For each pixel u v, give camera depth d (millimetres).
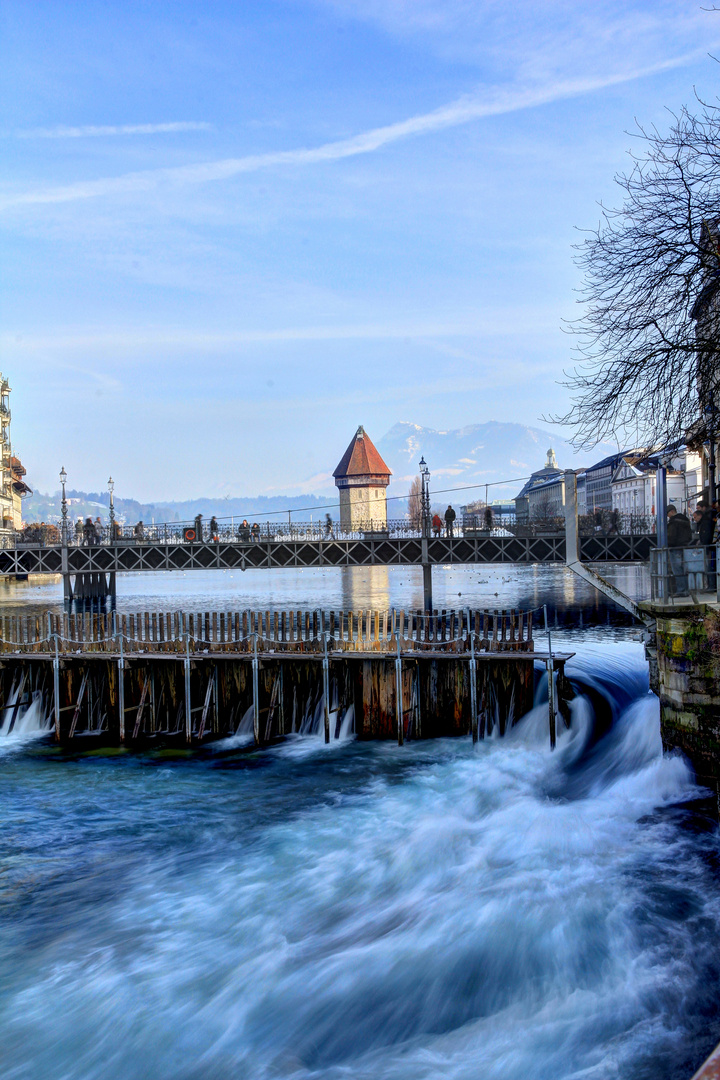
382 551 57062
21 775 23234
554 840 16109
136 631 27797
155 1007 11500
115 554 58469
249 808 19875
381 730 25375
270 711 25688
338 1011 11289
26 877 16297
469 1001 11258
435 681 25219
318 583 114000
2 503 130625
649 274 21250
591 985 11234
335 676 25938
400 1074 9844
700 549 19172
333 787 21172
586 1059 9727
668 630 18344
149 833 18531
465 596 74500
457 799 19578
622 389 21500
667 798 18141
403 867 15508
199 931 13672
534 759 22422
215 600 77375
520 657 23328
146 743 26109
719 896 13305
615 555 53094
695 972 11227
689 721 17828
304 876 15562
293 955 12641
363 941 12914
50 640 28000
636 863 14758
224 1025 11109
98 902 15008
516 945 12320
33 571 58125
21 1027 11156
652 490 104938
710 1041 9805
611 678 27453
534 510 160250
